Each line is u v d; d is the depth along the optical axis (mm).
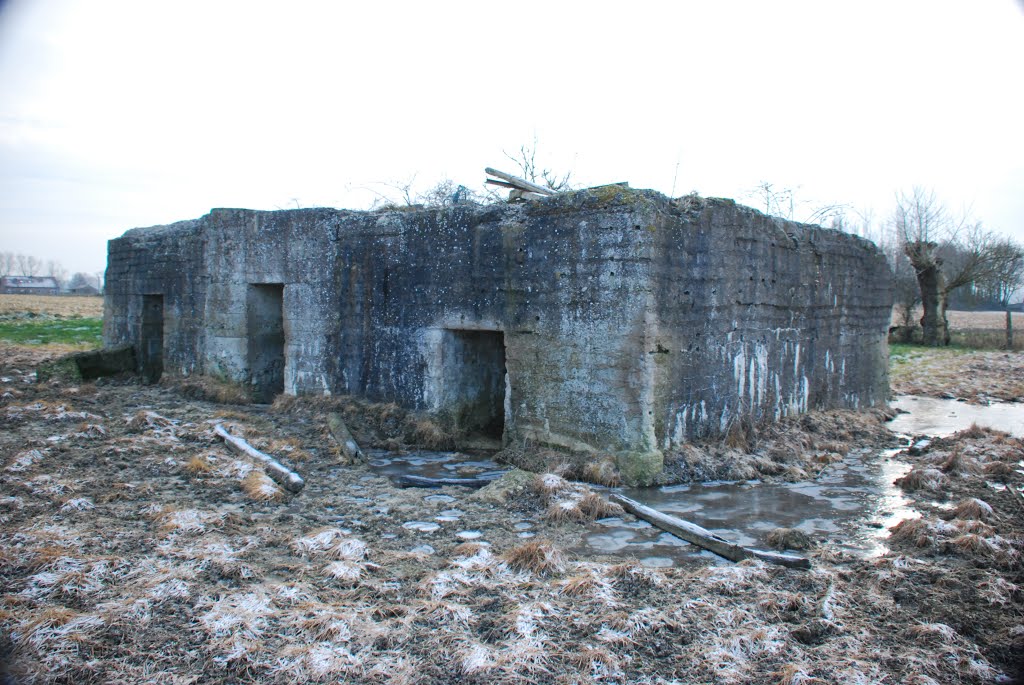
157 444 9617
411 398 11406
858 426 12195
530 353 9859
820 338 12500
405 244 11414
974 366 23844
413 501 7918
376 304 11859
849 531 7141
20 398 12844
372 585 5441
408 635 4668
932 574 5824
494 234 10219
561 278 9469
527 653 4418
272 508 7512
